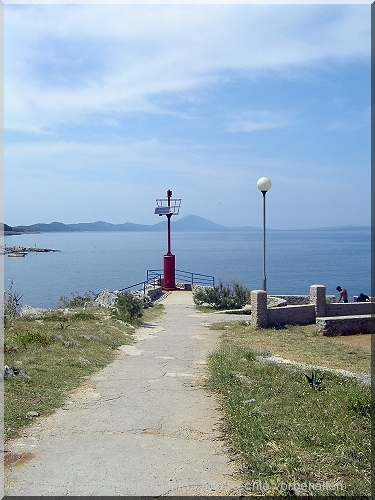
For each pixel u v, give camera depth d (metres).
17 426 6.34
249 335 16.66
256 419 6.67
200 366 10.70
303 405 7.61
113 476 5.05
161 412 7.17
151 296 29.62
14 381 8.03
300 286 52.72
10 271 62.03
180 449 5.79
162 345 13.89
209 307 26.45
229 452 5.72
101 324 15.82
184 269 76.88
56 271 64.56
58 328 13.56
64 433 6.20
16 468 5.20
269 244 194.25
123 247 162.00
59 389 8.14
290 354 13.41
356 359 12.99
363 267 79.44
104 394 8.05
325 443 5.97
